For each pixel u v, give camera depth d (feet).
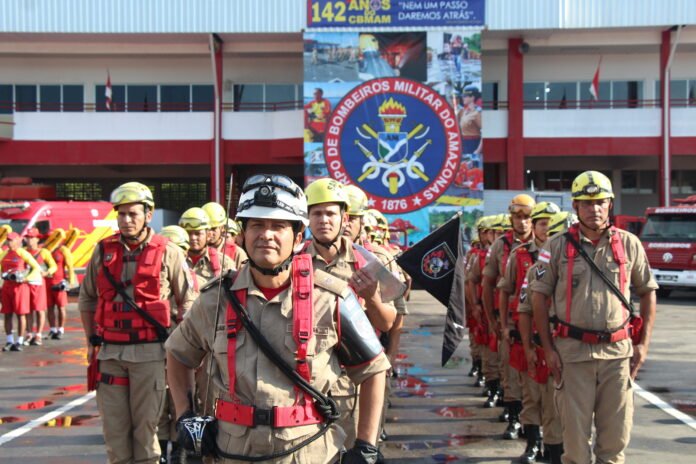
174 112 100.99
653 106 103.76
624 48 101.55
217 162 100.53
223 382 9.92
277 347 9.71
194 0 96.02
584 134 99.14
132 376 17.90
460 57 92.43
